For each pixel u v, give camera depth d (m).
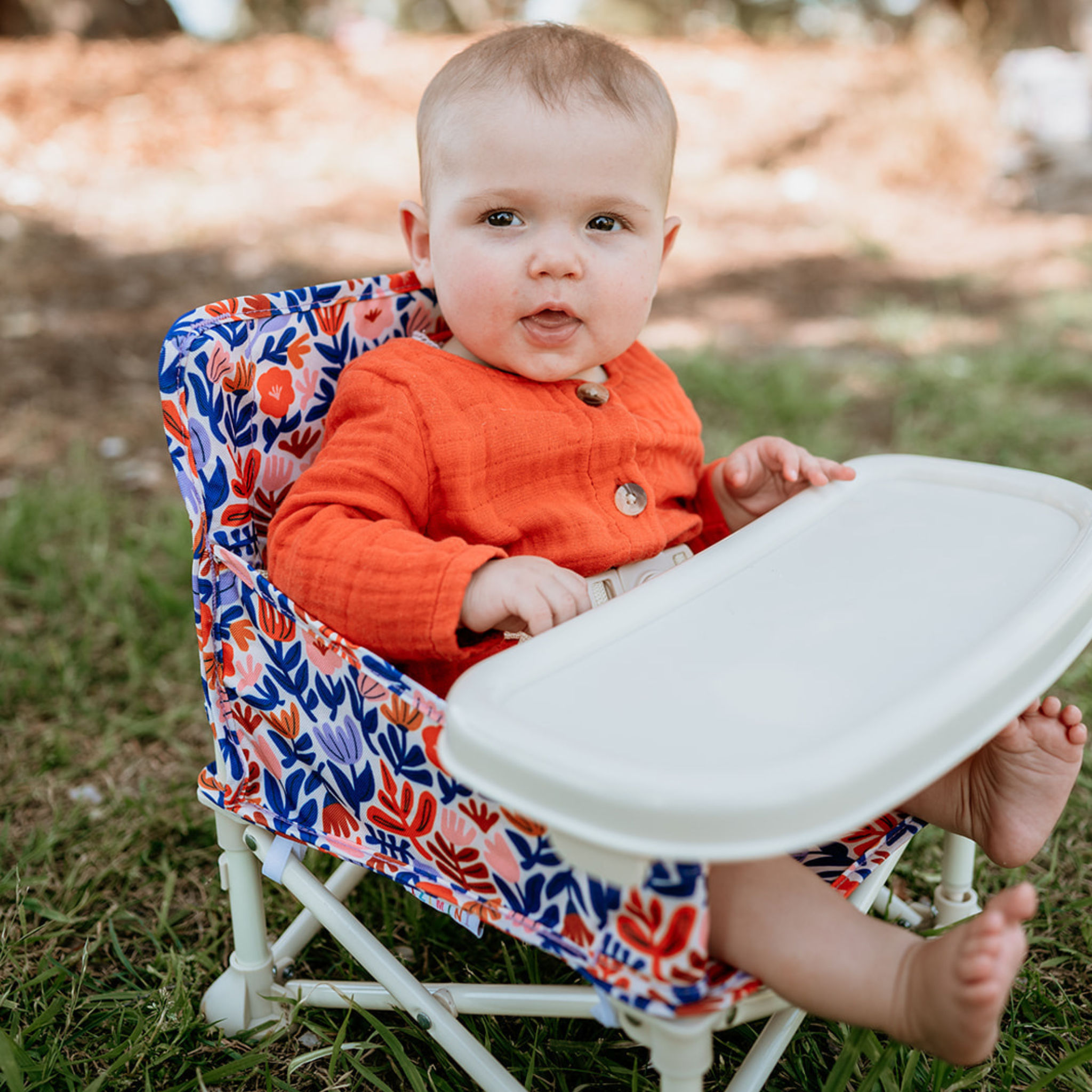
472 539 1.17
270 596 1.09
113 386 3.68
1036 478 1.23
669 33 11.72
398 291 1.35
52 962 1.38
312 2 10.88
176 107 6.64
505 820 0.95
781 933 0.89
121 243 5.03
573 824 0.76
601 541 1.20
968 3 7.79
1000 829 1.13
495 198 1.17
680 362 3.72
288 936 1.37
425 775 1.01
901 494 1.25
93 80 6.79
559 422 1.23
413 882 1.02
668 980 0.83
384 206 5.74
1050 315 4.52
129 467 3.08
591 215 1.19
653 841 0.73
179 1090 1.17
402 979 1.12
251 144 6.41
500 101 1.17
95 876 1.59
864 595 1.02
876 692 0.86
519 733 0.80
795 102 7.18
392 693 1.00
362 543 1.04
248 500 1.19
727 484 1.41
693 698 0.86
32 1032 1.23
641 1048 1.26
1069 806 1.69
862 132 6.93
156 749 1.91
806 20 11.80
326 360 1.27
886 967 0.87
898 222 6.14
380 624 1.01
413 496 1.14
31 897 1.54
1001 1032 1.29
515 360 1.22
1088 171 6.54
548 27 1.28
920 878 1.57
